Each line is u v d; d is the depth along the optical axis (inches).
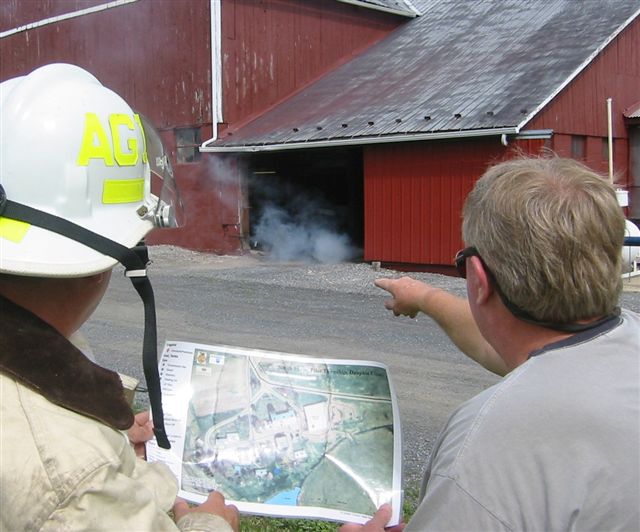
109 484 42.0
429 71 605.6
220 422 65.2
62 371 44.5
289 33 661.9
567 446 46.3
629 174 590.2
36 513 40.4
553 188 50.2
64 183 47.6
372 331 294.5
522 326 52.5
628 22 566.9
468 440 48.7
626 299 368.5
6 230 46.2
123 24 677.3
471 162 480.1
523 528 45.6
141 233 51.5
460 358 247.6
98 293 50.4
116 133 51.1
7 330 43.6
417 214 510.6
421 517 49.0
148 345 51.2
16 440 41.5
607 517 45.1
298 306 357.7
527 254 49.4
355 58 706.8
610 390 48.0
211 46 614.2
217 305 360.8
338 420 65.2
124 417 47.3
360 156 681.6
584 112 532.7
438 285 440.5
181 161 653.9
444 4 751.1
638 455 45.9
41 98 48.7
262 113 644.1
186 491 62.5
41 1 736.3
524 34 609.0
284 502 62.1
